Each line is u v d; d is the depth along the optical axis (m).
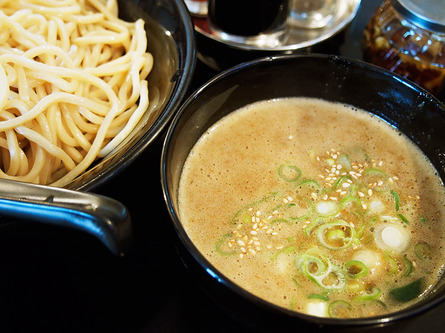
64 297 0.19
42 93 0.23
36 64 0.22
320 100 0.23
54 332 0.18
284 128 0.22
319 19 0.28
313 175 0.20
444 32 0.22
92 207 0.14
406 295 0.17
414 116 0.21
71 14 0.26
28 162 0.22
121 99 0.24
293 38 0.28
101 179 0.18
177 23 0.24
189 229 0.18
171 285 0.19
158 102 0.22
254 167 0.21
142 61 0.24
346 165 0.21
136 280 0.19
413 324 0.18
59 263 0.20
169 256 0.20
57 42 0.25
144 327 0.18
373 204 0.19
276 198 0.19
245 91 0.22
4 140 0.21
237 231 0.18
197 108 0.20
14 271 0.19
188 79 0.21
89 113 0.23
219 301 0.16
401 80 0.20
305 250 0.18
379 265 0.18
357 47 0.28
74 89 0.23
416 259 0.18
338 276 0.17
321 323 0.14
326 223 0.19
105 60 0.26
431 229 0.19
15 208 0.15
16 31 0.24
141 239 0.20
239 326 0.18
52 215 0.15
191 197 0.19
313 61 0.21
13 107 0.22
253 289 0.17
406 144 0.21
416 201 0.20
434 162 0.21
